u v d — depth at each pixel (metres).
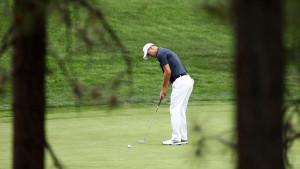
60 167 10.40
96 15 8.47
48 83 58.75
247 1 6.86
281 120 7.12
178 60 27.39
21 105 9.84
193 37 95.25
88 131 31.77
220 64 78.25
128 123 35.50
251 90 6.96
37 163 10.08
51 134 30.52
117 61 74.19
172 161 21.77
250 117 7.03
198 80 69.06
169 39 93.06
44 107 10.05
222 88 65.06
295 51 7.31
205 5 7.14
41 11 7.77
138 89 60.94
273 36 6.88
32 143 9.98
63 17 8.30
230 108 45.06
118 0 108.38
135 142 27.66
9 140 28.34
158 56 27.33
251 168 7.17
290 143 8.52
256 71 6.91
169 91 62.06
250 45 6.89
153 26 98.19
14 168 10.07
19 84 9.75
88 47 8.59
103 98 8.78
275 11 6.86
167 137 29.58
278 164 7.17
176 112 26.89
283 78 7.09
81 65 70.19
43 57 9.84
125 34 91.44
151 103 50.69
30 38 9.52
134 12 103.00
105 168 20.23
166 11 106.56
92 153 24.14
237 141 7.31
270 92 6.96
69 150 25.00
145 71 72.81
